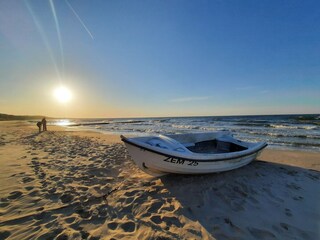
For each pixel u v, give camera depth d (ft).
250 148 17.83
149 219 9.25
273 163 20.47
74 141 36.63
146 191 12.42
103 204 10.73
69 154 23.48
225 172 16.20
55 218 9.23
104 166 18.20
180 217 9.49
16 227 8.45
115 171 16.94
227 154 14.99
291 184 14.32
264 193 12.52
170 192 12.29
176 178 14.60
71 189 12.67
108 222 8.98
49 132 59.67
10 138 40.65
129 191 12.44
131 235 8.02
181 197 11.62
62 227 8.52
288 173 17.02
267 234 8.30
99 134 54.80
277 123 84.43
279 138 42.09
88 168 17.43
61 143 33.42
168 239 7.79
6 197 11.32
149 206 10.50
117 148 27.91
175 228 8.57
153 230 8.38
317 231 8.63
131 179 14.85
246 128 67.77
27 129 73.97
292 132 51.70
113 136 48.11
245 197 11.83
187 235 8.09
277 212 10.21
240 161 16.61
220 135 23.82
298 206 10.94
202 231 8.38
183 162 13.19
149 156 13.16
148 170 14.24
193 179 14.42
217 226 8.75
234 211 10.15
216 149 22.38
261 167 18.61
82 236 7.91
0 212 9.66
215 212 10.01
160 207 10.46
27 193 11.89
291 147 31.91
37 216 9.36
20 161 19.44
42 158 21.02
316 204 11.23
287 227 8.86
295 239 8.03
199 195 11.87
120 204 10.76
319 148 30.68
